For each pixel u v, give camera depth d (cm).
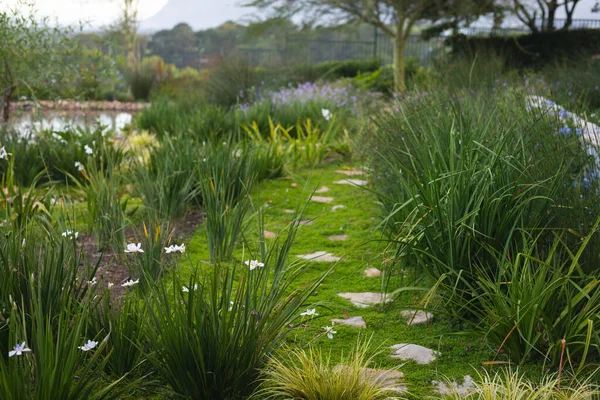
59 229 448
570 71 1095
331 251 500
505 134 399
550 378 297
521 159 391
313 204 649
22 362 241
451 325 365
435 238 377
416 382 305
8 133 799
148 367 302
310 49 2839
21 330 277
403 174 504
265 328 307
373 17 1900
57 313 305
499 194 372
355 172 812
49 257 323
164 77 2302
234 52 1553
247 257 476
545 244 376
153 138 1120
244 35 2153
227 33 2980
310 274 449
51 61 856
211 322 278
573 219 355
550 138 413
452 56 1717
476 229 368
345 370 288
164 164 637
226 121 1047
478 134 431
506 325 313
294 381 281
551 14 2030
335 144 959
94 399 251
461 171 362
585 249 345
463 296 365
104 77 1043
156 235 430
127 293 311
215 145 723
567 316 309
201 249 499
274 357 301
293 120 1097
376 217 568
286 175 786
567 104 508
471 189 375
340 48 2873
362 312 387
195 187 613
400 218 443
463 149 390
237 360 283
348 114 1182
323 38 2852
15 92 966
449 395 289
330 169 845
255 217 572
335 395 274
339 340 349
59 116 1001
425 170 395
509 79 746
